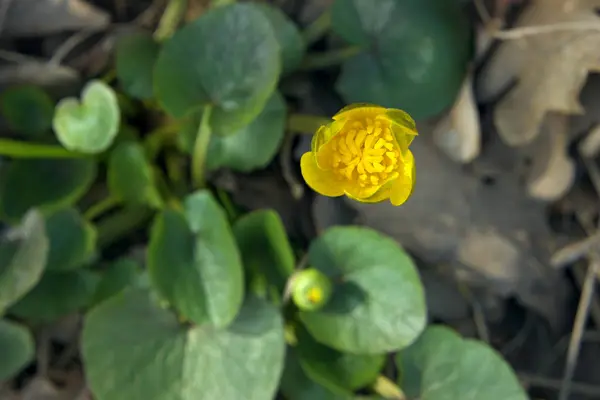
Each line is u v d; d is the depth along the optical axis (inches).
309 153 8.8
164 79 10.2
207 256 10.2
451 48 10.6
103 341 10.1
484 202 10.9
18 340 10.4
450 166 10.9
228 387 10.1
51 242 10.4
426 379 10.5
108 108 10.2
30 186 10.7
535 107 10.7
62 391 10.7
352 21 10.6
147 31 11.1
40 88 11.0
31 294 10.5
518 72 10.7
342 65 10.8
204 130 10.3
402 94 10.6
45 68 10.8
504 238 10.9
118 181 10.6
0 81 10.9
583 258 11.1
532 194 11.0
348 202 11.0
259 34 10.1
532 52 10.6
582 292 11.1
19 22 10.8
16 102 10.7
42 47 11.0
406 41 10.6
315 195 10.9
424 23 10.6
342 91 10.7
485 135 11.0
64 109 10.4
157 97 10.2
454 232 10.9
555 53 10.5
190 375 10.2
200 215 10.3
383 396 10.5
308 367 10.3
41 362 10.8
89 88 10.3
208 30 10.2
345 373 10.4
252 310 10.3
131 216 10.9
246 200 11.0
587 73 10.4
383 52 10.7
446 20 10.6
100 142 10.3
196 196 10.3
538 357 11.2
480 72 10.9
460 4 10.8
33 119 10.8
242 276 10.0
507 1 10.7
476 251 10.9
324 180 8.8
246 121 10.1
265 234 10.4
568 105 10.5
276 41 10.1
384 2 10.6
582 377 11.2
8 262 10.3
